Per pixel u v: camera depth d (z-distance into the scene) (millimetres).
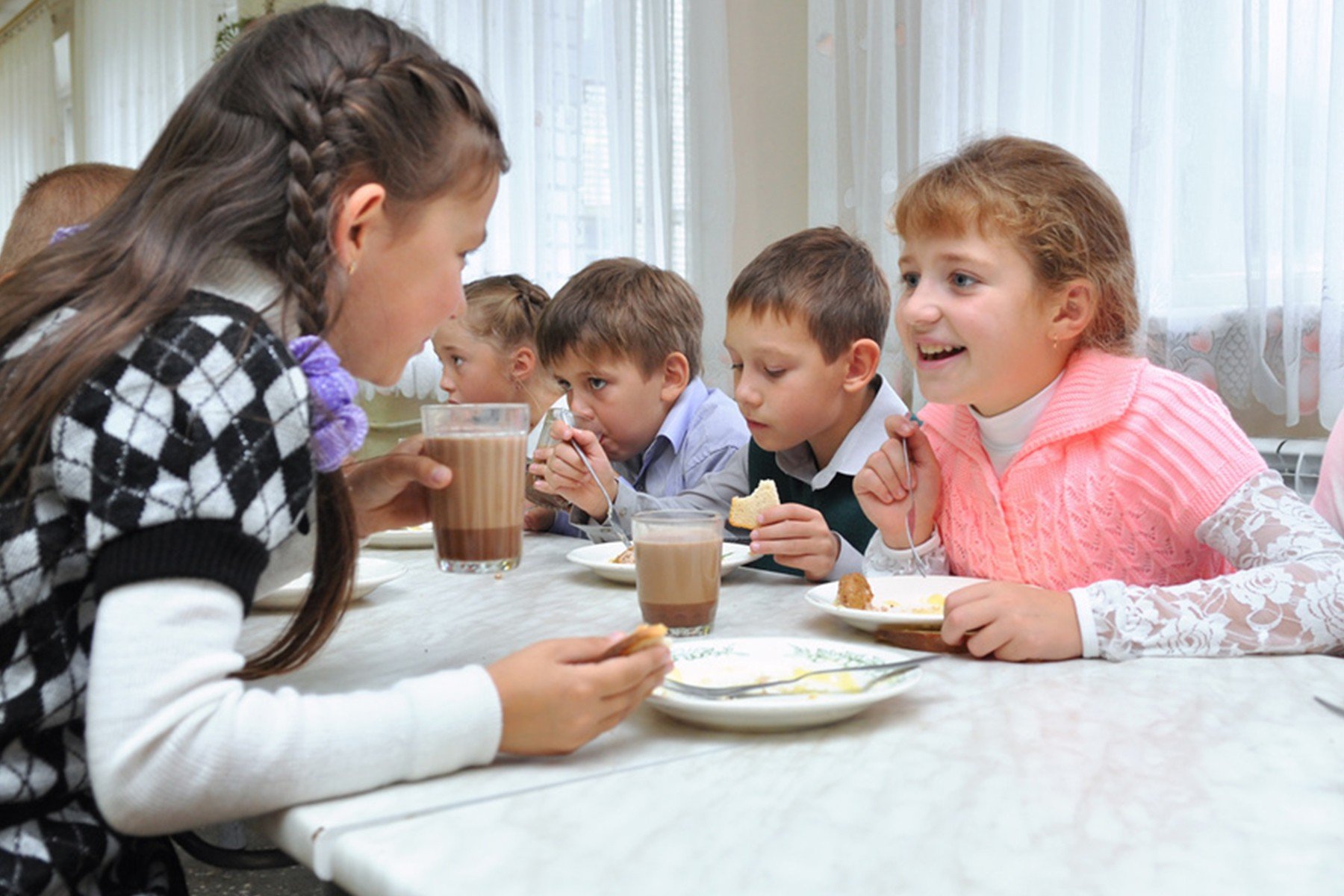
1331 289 1933
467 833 633
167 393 702
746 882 562
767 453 1980
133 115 5820
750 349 1796
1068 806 657
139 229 786
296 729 686
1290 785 689
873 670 895
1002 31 2342
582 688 749
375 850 608
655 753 773
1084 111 2268
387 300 884
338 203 826
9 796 739
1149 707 858
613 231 3420
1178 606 1027
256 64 846
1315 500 1656
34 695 737
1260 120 1989
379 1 3904
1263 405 2080
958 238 1275
